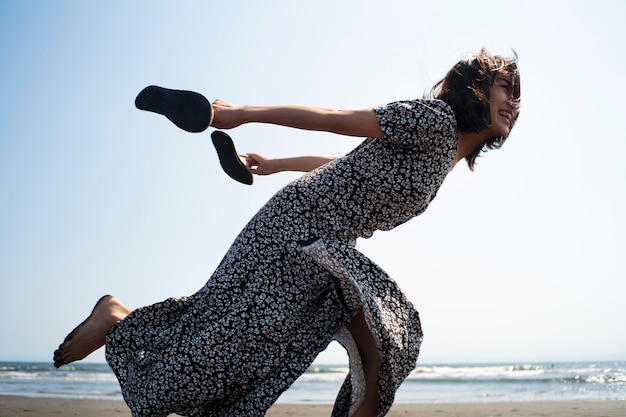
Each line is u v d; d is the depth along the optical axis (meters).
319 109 2.10
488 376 21.02
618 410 5.93
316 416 5.95
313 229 2.18
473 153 2.33
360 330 2.25
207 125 1.95
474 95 2.17
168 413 2.20
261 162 2.70
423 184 2.14
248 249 2.21
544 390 11.52
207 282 2.29
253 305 2.17
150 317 2.29
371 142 2.19
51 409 6.26
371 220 2.19
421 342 2.16
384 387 2.12
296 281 2.18
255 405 2.16
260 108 2.09
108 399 8.14
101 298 2.42
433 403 7.98
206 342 2.16
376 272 2.13
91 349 2.34
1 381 16.09
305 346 2.21
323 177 2.21
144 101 1.96
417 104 2.11
